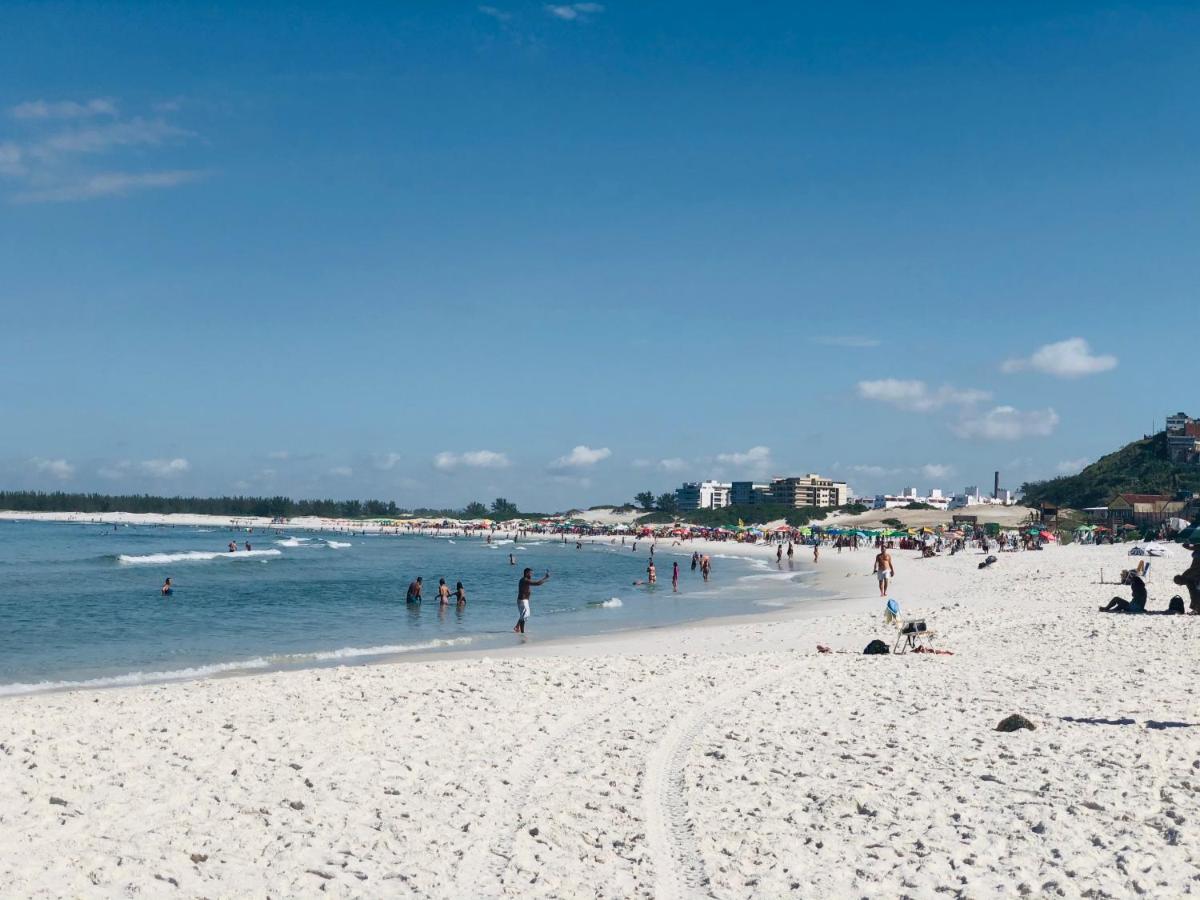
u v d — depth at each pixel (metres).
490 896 7.34
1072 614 28.16
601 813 9.37
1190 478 146.75
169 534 177.00
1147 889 6.98
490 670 18.97
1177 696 14.58
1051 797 9.34
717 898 7.21
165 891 7.43
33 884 7.50
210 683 18.64
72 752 11.89
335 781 10.52
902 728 12.78
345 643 29.45
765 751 11.68
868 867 7.69
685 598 46.88
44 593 49.94
